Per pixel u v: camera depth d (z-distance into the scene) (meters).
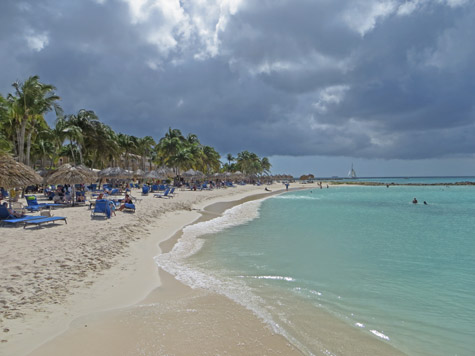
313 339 4.11
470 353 3.86
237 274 6.82
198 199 26.16
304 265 7.55
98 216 12.39
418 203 28.30
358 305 5.24
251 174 92.12
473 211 20.98
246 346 3.85
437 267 7.43
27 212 13.03
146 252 8.49
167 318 4.55
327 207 23.53
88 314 4.52
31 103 21.41
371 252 8.91
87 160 38.69
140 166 64.38
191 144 60.94
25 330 3.89
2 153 11.07
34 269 5.90
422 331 4.40
